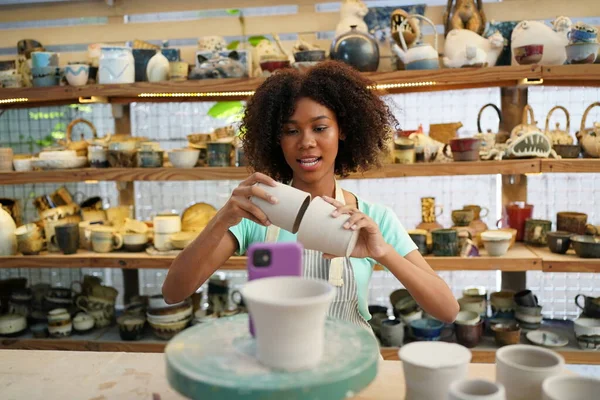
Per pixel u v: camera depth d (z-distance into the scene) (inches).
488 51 81.7
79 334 93.8
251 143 56.0
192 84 83.1
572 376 25.6
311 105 47.8
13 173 89.1
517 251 85.4
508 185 96.6
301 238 36.5
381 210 54.1
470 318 86.7
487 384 25.0
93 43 101.0
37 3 101.9
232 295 97.5
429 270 50.9
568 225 87.5
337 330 30.0
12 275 112.1
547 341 84.2
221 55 84.1
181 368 24.8
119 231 92.0
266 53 87.6
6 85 88.4
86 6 101.0
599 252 78.8
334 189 52.6
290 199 36.5
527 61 78.1
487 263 80.8
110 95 88.3
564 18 80.4
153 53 86.7
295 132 48.5
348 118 52.9
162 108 102.2
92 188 107.5
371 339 28.6
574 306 98.0
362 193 101.5
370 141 55.2
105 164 89.8
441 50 93.9
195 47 99.4
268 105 51.7
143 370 40.0
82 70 86.0
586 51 76.5
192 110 101.7
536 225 88.4
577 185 95.9
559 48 79.2
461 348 28.9
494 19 93.0
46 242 92.7
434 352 28.9
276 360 24.5
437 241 82.7
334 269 50.2
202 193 105.0
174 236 88.1
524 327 87.6
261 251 26.6
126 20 101.7
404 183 100.3
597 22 91.5
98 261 87.1
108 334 93.7
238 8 98.2
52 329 91.4
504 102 94.2
